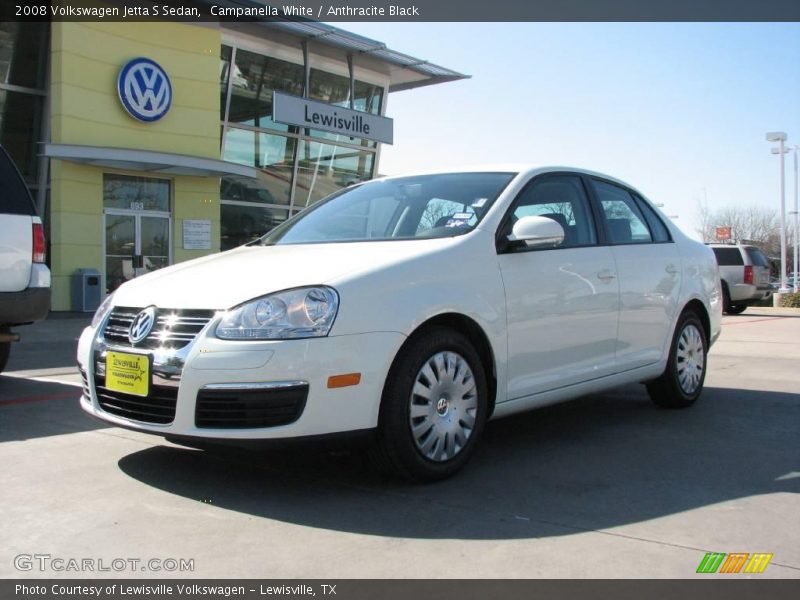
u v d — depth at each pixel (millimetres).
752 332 13578
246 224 19969
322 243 4562
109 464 4172
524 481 3951
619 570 2842
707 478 4027
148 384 3650
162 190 17312
